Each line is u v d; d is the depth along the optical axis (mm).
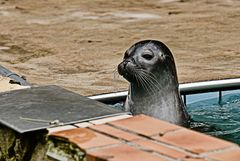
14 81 13875
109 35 36406
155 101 14781
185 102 17125
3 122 9398
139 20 40375
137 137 8227
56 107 10039
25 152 9461
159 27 38250
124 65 14680
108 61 30266
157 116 14727
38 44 34250
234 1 46250
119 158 7492
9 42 34719
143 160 7410
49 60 30688
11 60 30781
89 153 7711
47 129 9016
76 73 27906
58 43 34469
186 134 8281
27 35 36469
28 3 46469
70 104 10242
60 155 8477
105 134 8430
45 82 26219
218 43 34094
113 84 25516
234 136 14039
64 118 9438
